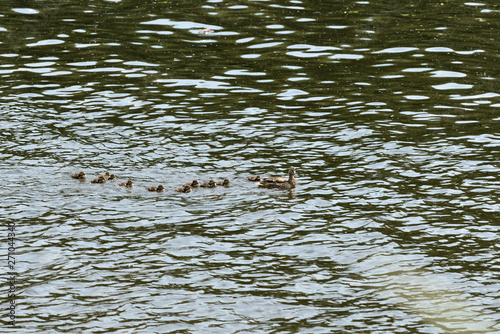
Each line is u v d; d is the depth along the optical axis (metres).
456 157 27.41
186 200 24.19
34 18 44.31
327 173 26.20
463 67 37.00
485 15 45.38
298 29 42.78
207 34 41.91
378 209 23.78
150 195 24.41
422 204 24.08
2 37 40.56
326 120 30.80
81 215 23.09
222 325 18.17
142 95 33.25
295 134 29.41
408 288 19.78
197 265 20.72
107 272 20.28
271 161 27.03
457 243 21.89
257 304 19.05
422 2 48.44
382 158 27.34
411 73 36.31
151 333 17.80
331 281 20.09
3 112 30.72
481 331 18.02
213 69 36.75
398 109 32.00
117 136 28.80
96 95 33.09
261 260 21.00
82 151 27.34
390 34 41.94
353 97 33.41
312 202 24.20
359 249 21.61
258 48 39.78
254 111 31.67
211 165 26.58
